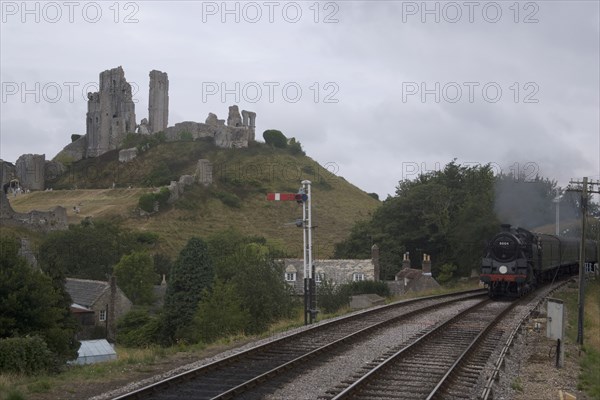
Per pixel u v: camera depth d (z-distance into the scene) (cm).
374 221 8106
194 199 11988
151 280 6969
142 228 10294
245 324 3334
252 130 16562
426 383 1439
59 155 15238
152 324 5044
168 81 16388
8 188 13312
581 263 2514
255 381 1398
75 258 7712
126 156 14288
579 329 2348
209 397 1277
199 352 1903
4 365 1645
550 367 1752
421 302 3569
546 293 3956
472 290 4441
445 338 2141
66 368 1803
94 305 5453
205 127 15888
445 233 7212
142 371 1598
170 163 14025
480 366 1659
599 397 1465
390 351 1862
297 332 2153
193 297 4903
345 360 1730
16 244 3133
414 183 8362
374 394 1333
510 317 2767
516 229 3972
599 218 6397
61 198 12200
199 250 5066
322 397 1291
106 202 11675
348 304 3819
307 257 2867
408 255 7406
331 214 12631
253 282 3866
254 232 11025
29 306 2966
